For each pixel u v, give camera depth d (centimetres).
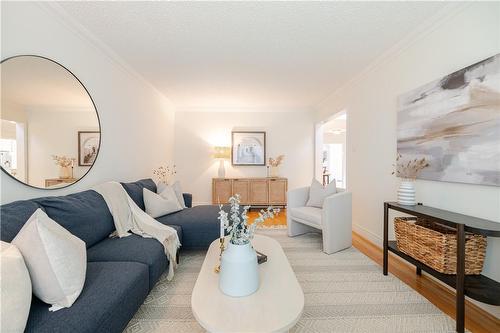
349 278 207
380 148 280
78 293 108
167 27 211
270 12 189
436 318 155
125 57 271
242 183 496
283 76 333
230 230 134
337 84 368
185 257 251
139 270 141
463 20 176
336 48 250
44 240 102
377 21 201
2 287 82
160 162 424
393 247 214
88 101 225
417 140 218
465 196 174
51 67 183
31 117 167
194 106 517
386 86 269
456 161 178
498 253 154
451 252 160
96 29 213
